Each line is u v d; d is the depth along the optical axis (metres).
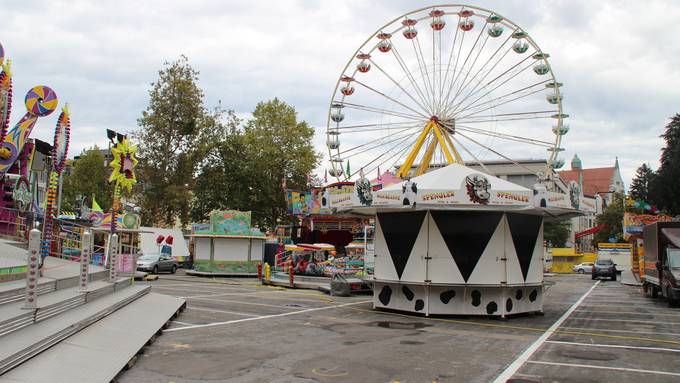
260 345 11.34
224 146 53.75
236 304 19.06
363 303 20.80
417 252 17.16
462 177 18.22
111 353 9.29
